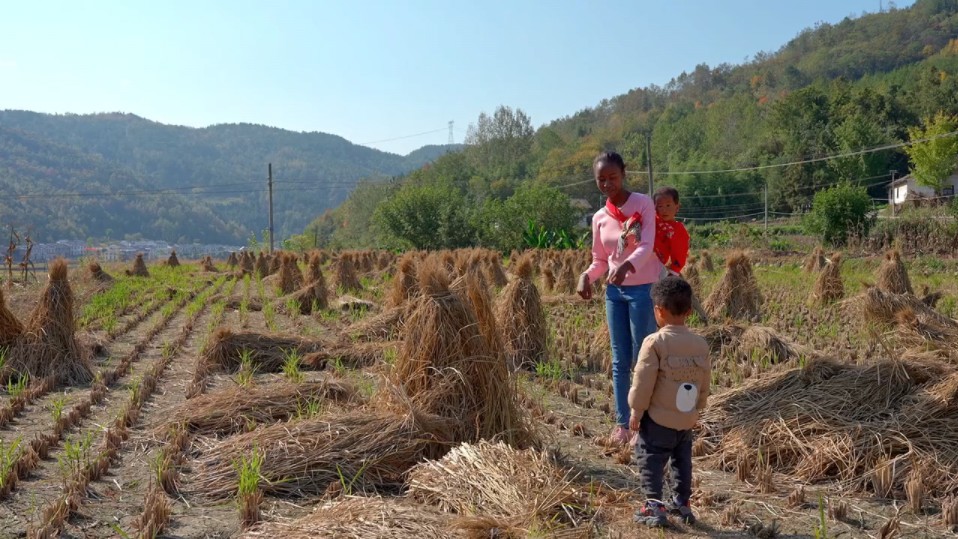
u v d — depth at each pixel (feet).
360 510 13.57
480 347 18.58
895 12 574.15
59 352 29.25
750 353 32.32
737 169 252.21
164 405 25.11
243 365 30.81
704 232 184.24
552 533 13.26
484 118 411.54
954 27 508.53
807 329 41.63
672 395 14.35
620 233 19.83
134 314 53.62
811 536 14.19
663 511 14.40
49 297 29.91
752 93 485.97
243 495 15.57
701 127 377.09
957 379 17.44
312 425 17.89
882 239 120.88
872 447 16.98
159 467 16.79
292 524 13.41
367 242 301.22
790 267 103.86
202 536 14.15
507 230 187.83
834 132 256.52
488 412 18.28
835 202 130.62
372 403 19.80
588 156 327.67
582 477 17.38
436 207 186.09
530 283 32.48
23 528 14.38
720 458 18.42
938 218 121.90
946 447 16.55
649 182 145.79
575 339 38.75
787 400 19.27
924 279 77.92
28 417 23.27
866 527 14.60
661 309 14.69
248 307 57.88
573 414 24.12
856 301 44.04
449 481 15.25
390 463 17.13
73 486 16.17
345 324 45.98
